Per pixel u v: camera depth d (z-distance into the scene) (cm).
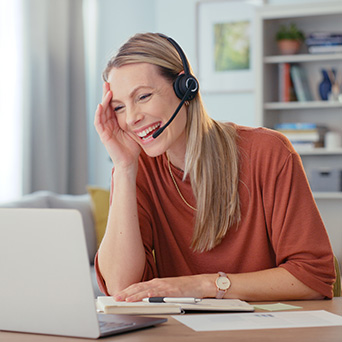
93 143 733
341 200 603
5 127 611
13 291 144
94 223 546
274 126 623
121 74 200
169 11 705
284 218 200
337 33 605
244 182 206
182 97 201
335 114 615
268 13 602
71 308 137
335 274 201
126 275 204
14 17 620
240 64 687
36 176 643
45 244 139
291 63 620
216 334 137
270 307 173
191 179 207
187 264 214
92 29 731
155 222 220
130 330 141
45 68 645
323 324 147
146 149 203
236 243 207
